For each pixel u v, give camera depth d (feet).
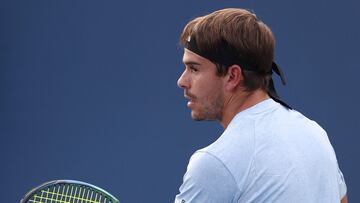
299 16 81.51
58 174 86.38
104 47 85.25
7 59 87.04
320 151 28.71
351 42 80.59
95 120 85.71
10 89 87.25
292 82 81.82
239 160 27.12
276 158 27.35
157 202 84.48
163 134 84.33
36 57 86.63
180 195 27.89
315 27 81.20
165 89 84.23
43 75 86.58
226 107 28.96
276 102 29.58
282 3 81.76
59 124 86.48
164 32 83.92
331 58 81.05
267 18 82.07
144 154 84.79
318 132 29.60
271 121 28.35
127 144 84.99
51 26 86.12
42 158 86.79
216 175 26.99
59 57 86.07
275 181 27.04
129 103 84.94
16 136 87.25
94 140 85.71
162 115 84.33
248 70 28.35
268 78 29.35
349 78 80.84
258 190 26.99
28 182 86.89
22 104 87.10
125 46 84.74
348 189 81.35
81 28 85.51
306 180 27.61
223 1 82.74
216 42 28.14
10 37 86.89
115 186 85.25
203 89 28.66
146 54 84.38
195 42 28.48
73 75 85.97
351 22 80.43
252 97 28.84
